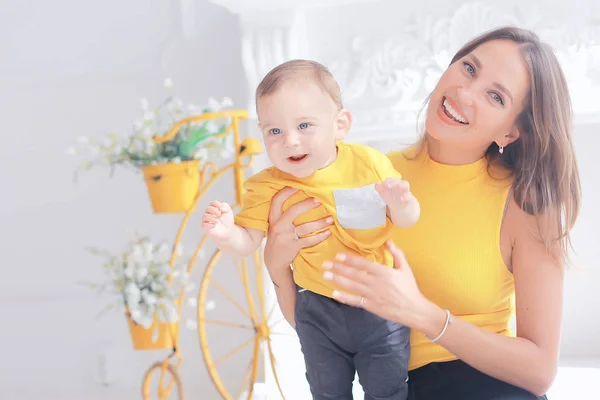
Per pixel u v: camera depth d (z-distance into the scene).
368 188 1.66
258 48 2.88
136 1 3.48
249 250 1.73
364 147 1.72
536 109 1.71
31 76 3.62
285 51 2.87
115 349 3.60
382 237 1.67
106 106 3.56
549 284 1.73
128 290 2.71
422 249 1.80
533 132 1.75
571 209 1.78
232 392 3.34
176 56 3.43
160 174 2.77
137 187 3.55
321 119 1.60
